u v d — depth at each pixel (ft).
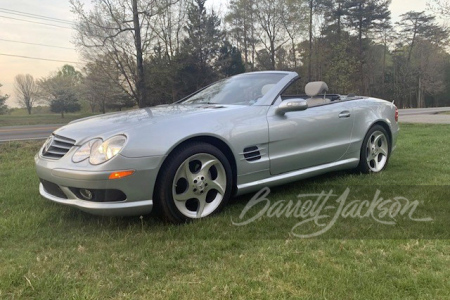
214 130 10.22
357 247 8.26
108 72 86.74
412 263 7.47
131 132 9.20
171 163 9.46
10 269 7.34
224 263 7.62
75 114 139.44
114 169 8.77
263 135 11.25
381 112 15.67
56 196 10.09
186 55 109.40
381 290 6.47
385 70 186.60
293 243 8.52
